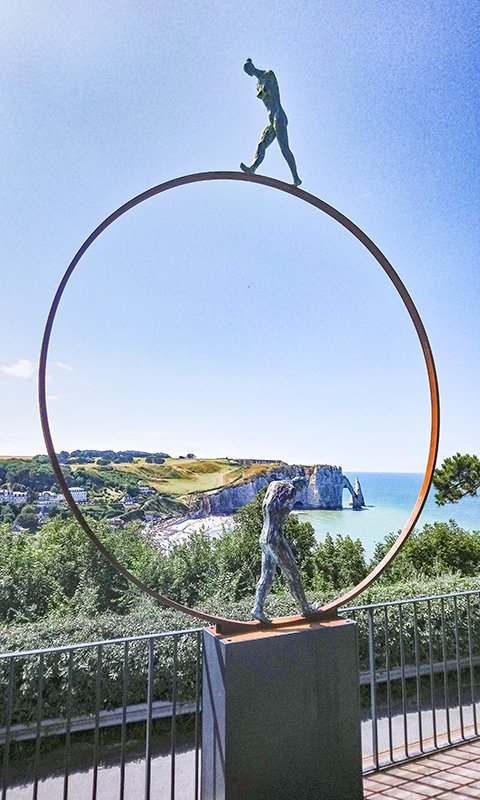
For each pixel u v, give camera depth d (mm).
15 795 3574
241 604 5586
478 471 10289
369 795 2691
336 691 2482
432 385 3020
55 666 4336
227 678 2240
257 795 2227
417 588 6262
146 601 6871
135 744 4289
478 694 5172
